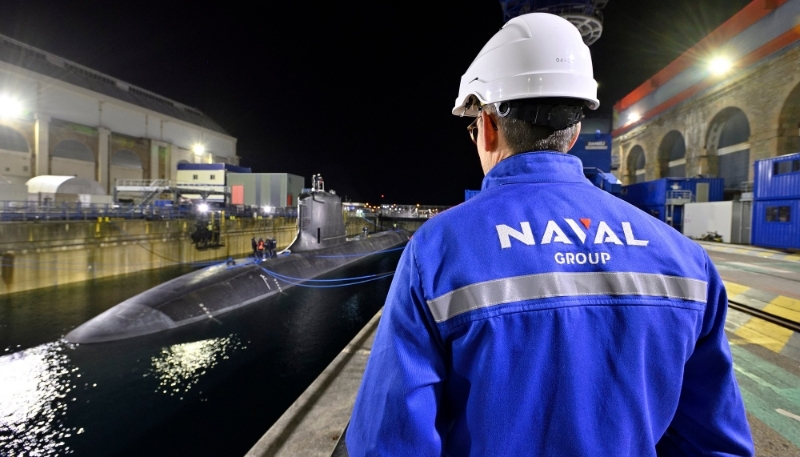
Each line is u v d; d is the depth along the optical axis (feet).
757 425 9.88
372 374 3.12
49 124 103.14
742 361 14.02
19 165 97.50
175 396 23.06
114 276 63.98
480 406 2.73
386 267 70.79
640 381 2.71
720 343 3.13
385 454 2.81
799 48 59.21
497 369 2.66
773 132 64.18
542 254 2.83
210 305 37.17
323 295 47.80
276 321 37.09
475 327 2.69
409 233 141.59
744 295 22.81
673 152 100.68
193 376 25.59
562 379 2.63
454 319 2.79
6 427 20.01
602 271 2.82
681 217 64.95
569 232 2.95
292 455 9.45
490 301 2.72
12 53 106.83
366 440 2.98
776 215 47.11
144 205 86.12
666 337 2.81
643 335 2.75
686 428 3.40
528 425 2.66
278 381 25.18
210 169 137.90
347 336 34.19
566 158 3.45
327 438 10.14
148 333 31.76
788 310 19.47
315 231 62.49
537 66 3.48
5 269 49.88
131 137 129.18
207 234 84.74
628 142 121.70
